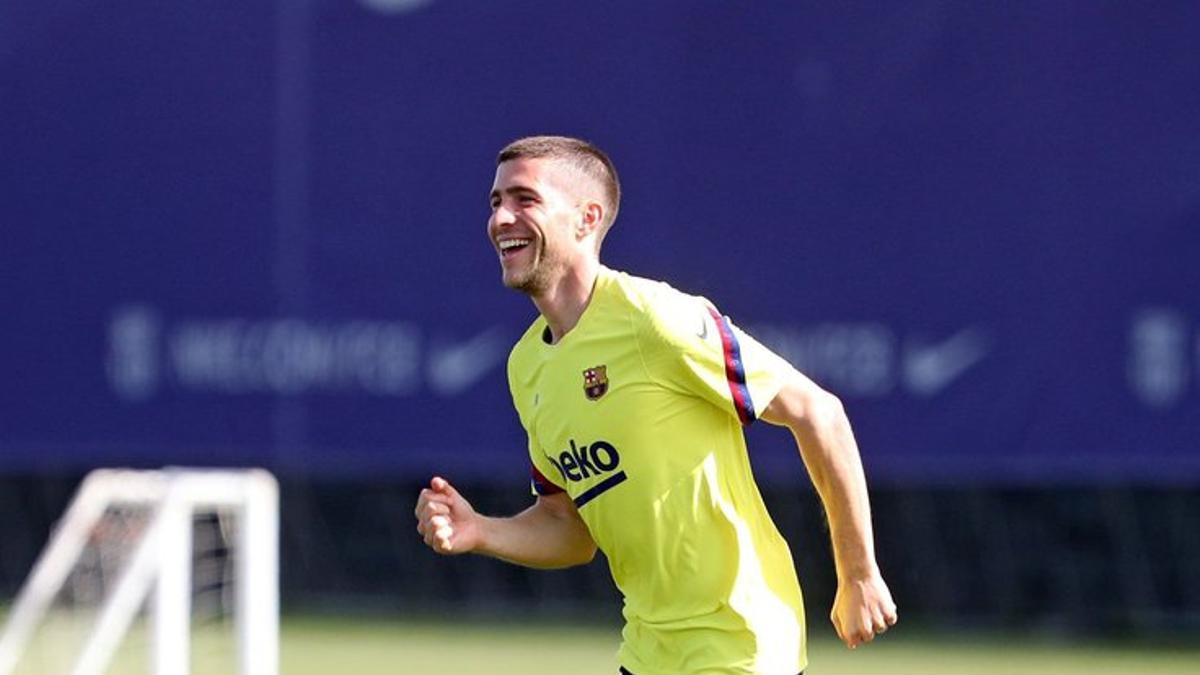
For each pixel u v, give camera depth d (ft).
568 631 141.49
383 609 151.23
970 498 139.95
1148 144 124.16
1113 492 137.69
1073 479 130.21
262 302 137.08
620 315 58.49
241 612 80.12
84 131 139.44
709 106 130.11
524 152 59.57
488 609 151.74
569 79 132.16
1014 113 126.00
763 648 59.36
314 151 136.26
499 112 133.39
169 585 79.41
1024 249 125.90
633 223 131.13
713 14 130.00
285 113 136.56
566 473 60.49
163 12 138.41
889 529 141.18
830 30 128.47
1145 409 124.16
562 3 132.26
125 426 139.33
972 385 126.72
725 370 57.98
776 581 60.03
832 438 59.31
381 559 150.92
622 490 59.11
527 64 132.87
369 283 135.64
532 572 151.33
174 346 138.41
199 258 138.00
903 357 127.75
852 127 128.16
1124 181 124.47
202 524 106.93
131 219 138.92
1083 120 124.98
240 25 137.28
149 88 138.62
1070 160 125.18
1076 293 125.08
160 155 138.41
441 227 134.62
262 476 81.10
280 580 152.46
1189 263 123.44
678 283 130.52
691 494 58.75
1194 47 123.44
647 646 60.95
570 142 60.13
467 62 134.00
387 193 135.23
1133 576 138.00
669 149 130.62
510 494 143.43
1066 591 139.23
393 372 135.44
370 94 135.44
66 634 87.86
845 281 128.47
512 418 134.00
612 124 131.54
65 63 139.74
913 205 127.44
